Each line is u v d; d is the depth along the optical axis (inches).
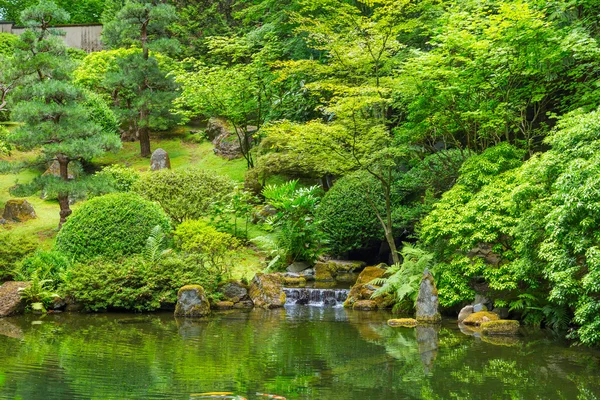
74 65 703.1
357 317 457.4
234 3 1177.4
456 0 598.5
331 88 529.3
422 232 470.9
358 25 540.1
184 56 1144.8
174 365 298.5
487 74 493.4
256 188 779.4
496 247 424.8
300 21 610.9
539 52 463.2
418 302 439.5
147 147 1015.0
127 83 957.2
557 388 262.4
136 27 1011.3
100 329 402.0
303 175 807.7
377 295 486.9
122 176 761.6
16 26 1386.6
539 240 380.5
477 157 472.1
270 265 582.9
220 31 1138.7
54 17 693.3
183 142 1073.5
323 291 527.8
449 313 472.1
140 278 496.7
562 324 402.3
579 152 335.6
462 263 436.1
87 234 534.6
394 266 502.6
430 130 594.6
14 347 339.3
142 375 278.5
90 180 676.1
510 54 468.4
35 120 669.9
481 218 426.0
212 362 305.6
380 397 248.5
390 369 294.8
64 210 703.7
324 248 633.0
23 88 674.2
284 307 512.1
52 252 531.2
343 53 549.6
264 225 680.4
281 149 775.1
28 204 751.7
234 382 268.2
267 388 259.0
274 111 868.6
